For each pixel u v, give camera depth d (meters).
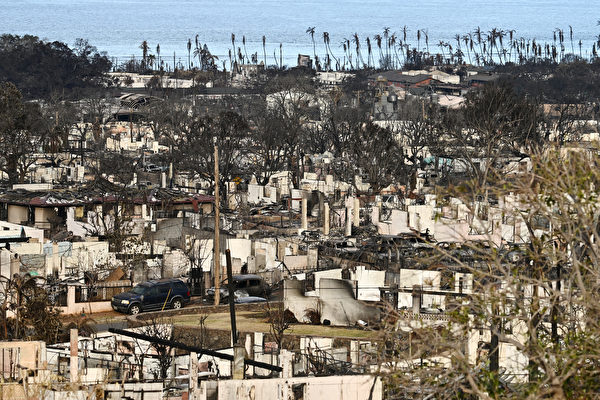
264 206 175.62
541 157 45.53
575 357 40.75
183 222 147.88
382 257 117.75
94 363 76.81
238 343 68.38
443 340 44.03
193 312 112.94
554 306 47.19
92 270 122.31
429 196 149.12
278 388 60.69
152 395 65.19
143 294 114.69
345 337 89.06
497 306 45.38
